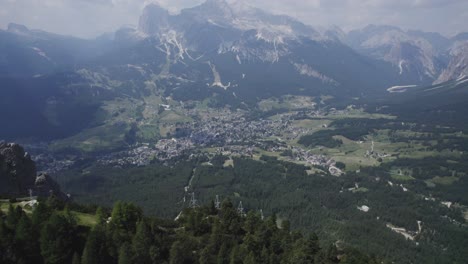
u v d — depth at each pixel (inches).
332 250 6195.9
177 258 5393.7
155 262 5339.6
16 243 4940.9
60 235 5123.0
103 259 5113.2
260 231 6264.8
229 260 5561.0
